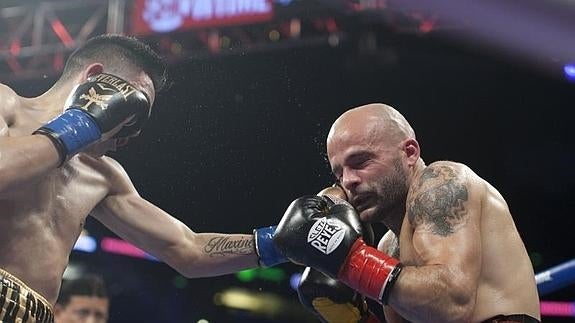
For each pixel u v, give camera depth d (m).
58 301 5.18
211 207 12.73
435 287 2.89
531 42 11.84
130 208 3.86
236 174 12.69
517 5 11.38
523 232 13.02
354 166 3.35
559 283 4.31
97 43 3.47
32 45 10.88
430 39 12.08
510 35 11.76
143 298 11.83
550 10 11.44
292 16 9.98
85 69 3.43
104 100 3.07
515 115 12.96
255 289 12.35
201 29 10.16
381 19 9.89
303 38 10.19
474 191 3.17
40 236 3.20
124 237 3.96
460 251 2.98
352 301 3.48
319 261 3.08
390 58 10.88
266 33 10.31
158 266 11.85
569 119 12.77
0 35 10.94
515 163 13.18
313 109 12.79
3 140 2.85
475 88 12.81
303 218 3.15
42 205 3.23
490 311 3.11
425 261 3.00
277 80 12.46
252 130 12.70
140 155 11.99
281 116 12.76
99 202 3.72
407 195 3.32
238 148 12.66
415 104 13.02
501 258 3.17
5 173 2.78
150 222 3.89
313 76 12.45
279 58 12.09
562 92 12.55
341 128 3.41
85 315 5.15
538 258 12.84
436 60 12.40
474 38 11.95
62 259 3.30
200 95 11.96
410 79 12.59
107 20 10.91
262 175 12.89
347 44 10.90
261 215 13.00
